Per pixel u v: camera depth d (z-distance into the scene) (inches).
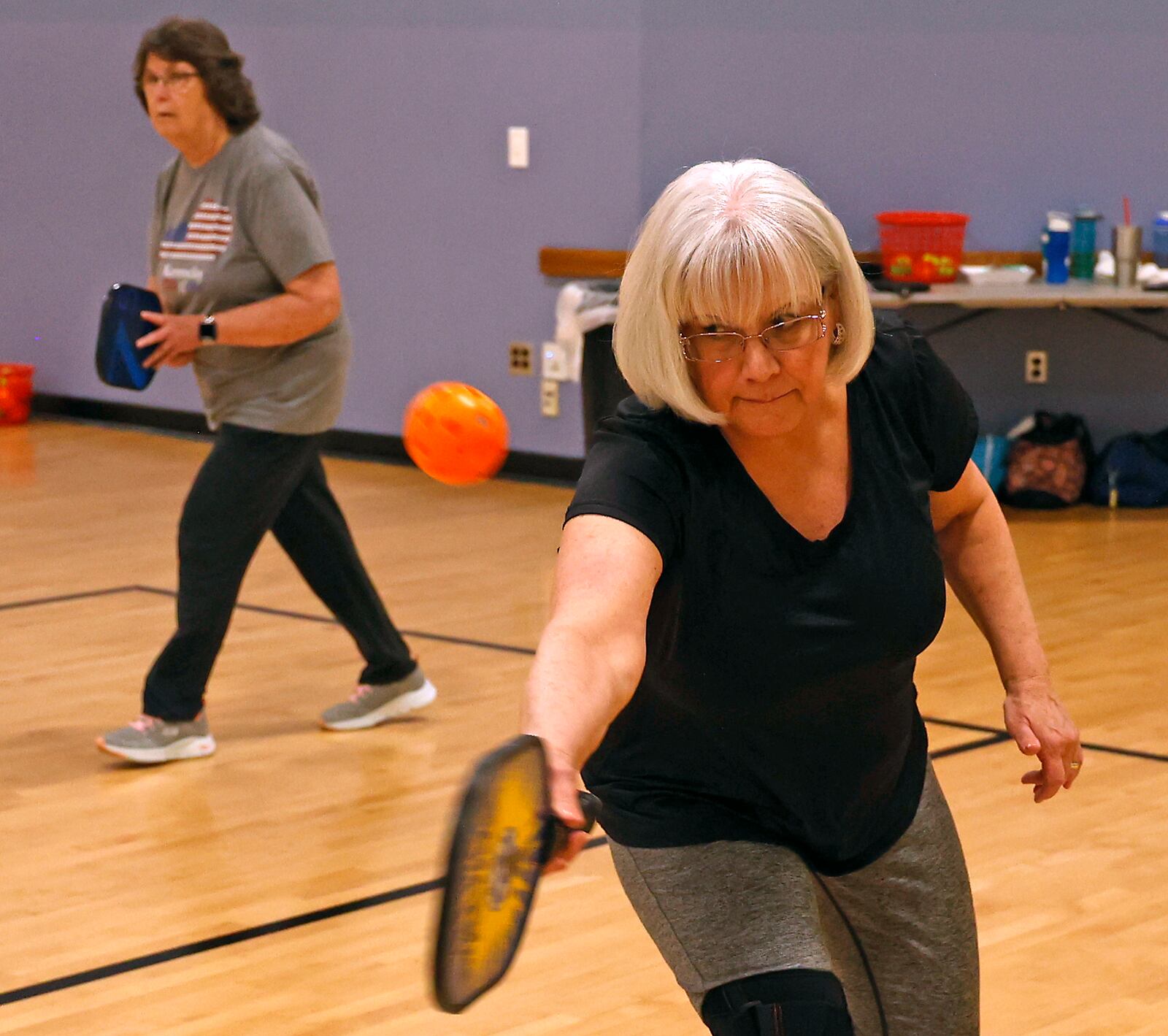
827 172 389.7
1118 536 343.6
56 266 510.3
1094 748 207.6
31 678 247.0
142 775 204.2
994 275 378.3
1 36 505.0
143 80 199.5
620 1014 139.7
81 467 437.1
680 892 84.7
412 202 428.8
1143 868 169.3
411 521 364.8
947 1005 92.7
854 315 77.6
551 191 406.9
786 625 81.2
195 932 157.9
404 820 187.9
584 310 357.7
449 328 428.5
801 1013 78.4
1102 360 392.2
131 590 302.7
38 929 158.9
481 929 50.5
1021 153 388.5
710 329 75.9
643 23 386.0
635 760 86.8
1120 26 381.4
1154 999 141.1
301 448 204.8
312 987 145.5
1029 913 158.7
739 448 81.0
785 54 385.4
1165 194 387.9
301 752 212.4
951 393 88.7
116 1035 136.8
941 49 384.8
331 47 434.3
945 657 250.2
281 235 198.4
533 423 417.7
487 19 409.1
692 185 76.3
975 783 194.7
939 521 97.5
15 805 194.2
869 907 91.9
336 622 277.7
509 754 51.0
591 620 70.9
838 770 86.3
